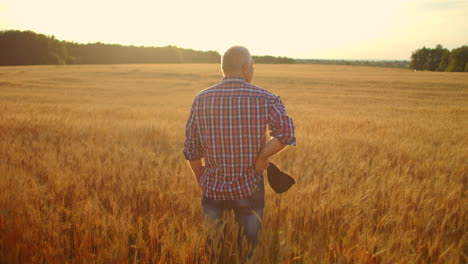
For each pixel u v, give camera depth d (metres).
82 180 3.41
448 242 2.44
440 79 42.53
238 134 1.93
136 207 2.96
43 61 84.81
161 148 6.13
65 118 9.27
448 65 91.00
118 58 104.50
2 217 2.29
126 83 37.22
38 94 26.33
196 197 3.24
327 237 2.47
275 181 2.23
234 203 2.06
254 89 1.94
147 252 2.15
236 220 2.30
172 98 27.05
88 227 2.35
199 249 2.14
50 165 4.00
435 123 12.71
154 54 108.88
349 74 50.91
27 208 2.52
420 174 4.46
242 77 2.01
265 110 1.91
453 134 9.10
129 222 2.39
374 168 4.52
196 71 48.91
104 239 2.29
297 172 4.17
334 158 4.87
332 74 49.97
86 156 4.75
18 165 4.01
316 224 2.71
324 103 24.83
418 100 26.70
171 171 3.96
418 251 2.24
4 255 2.05
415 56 109.25
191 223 2.61
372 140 7.12
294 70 59.22
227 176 2.01
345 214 2.76
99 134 7.09
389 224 2.68
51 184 3.30
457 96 29.27
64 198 3.12
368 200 3.04
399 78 44.09
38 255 2.13
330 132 8.89
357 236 2.40
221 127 1.95
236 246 2.11
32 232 2.26
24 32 85.25
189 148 2.13
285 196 3.13
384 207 3.09
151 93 30.70
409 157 5.51
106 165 4.18
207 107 1.98
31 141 5.80
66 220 2.62
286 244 2.32
